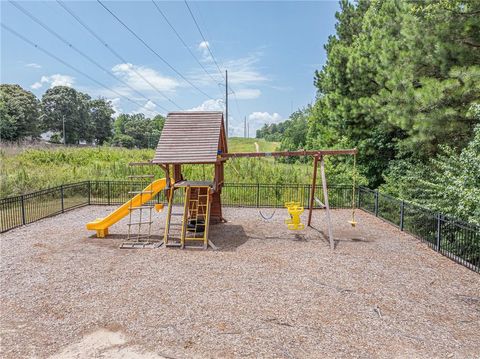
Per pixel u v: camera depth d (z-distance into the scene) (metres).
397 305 5.14
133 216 12.57
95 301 5.23
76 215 12.60
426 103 8.99
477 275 6.46
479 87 8.10
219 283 5.98
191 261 7.27
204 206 9.98
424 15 9.27
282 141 51.25
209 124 9.47
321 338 4.16
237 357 3.75
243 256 7.64
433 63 9.53
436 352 3.88
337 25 20.20
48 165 22.80
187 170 20.36
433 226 9.28
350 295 5.50
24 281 6.05
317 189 15.37
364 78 14.13
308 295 5.48
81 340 4.12
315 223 11.43
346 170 15.99
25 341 4.11
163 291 5.61
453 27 8.80
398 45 11.05
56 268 6.75
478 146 7.74
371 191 12.97
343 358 3.74
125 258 7.46
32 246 8.37
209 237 9.45
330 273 6.54
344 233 9.98
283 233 9.98
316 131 25.86
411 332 4.34
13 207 12.87
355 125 15.97
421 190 10.98
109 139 75.25
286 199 16.14
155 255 7.70
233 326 4.45
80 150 27.73
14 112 48.84
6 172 17.89
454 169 8.44
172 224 10.55
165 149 8.91
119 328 4.41
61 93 67.81
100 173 20.02
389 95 10.50
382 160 15.81
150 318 4.67
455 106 8.96
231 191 16.69
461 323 4.60
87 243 8.71
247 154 9.50
